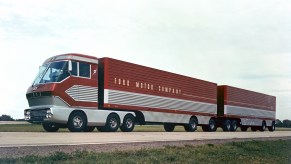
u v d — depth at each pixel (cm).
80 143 1048
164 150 1089
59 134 1334
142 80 2023
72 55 1625
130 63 1933
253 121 3431
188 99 2491
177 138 1516
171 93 2300
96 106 1717
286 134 2817
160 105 2178
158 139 1391
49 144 955
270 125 3878
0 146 868
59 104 1545
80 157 845
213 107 2834
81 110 1630
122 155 932
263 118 3672
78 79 1634
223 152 1248
